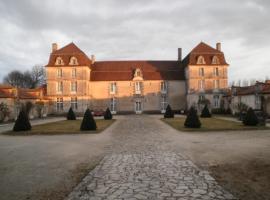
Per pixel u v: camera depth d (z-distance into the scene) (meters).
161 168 7.59
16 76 73.00
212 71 45.53
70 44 47.94
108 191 5.71
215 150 10.48
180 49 52.75
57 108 45.56
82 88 45.47
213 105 45.25
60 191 5.90
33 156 9.80
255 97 32.28
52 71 45.66
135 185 6.07
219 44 47.84
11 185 6.38
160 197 5.30
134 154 9.77
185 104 47.62
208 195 5.39
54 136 15.96
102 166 7.93
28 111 35.38
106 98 47.56
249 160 8.59
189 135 15.48
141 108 47.50
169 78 47.94
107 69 49.34
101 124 23.39
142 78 47.56
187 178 6.57
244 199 5.24
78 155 9.92
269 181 6.38
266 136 14.48
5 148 11.70
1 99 31.08
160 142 12.81
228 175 6.91
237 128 18.11
